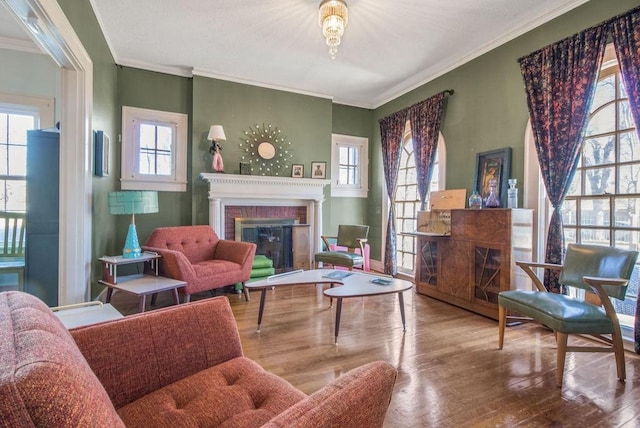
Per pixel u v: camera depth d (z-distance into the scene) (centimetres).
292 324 302
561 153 288
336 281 299
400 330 289
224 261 384
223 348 142
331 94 544
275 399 114
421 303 372
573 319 198
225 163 471
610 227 275
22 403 50
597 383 204
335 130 570
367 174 598
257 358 234
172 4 303
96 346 114
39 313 83
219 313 147
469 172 392
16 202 386
